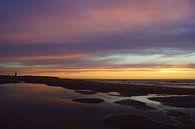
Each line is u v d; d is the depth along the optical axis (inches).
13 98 1830.7
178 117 1091.9
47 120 1031.6
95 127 908.0
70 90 2669.8
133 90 2608.3
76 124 957.8
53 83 4114.2
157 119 1044.5
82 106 1434.5
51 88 2955.2
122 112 1226.0
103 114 1168.2
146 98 1865.2
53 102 1612.9
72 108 1358.3
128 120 1003.3
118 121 992.9
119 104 1519.4
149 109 1323.8
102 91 2554.1
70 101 1667.1
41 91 2487.7
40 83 4136.3
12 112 1225.4
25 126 925.2
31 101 1657.2
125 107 1397.6
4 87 3048.7
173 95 2084.2
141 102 1592.0
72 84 3811.5
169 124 953.5
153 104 1524.4
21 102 1601.9
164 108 1362.0
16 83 4101.9
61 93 2289.6
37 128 897.5
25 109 1318.9
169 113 1190.9
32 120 1029.2
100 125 938.1
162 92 2373.3
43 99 1780.3
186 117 1095.0
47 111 1257.4
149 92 2383.1
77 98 1851.6
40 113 1198.3
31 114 1168.2
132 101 1641.2
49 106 1430.9
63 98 1855.3
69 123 974.4
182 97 1830.7
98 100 1717.5
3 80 5108.3
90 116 1117.1
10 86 3265.3
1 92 2313.0
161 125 933.2
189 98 1770.4
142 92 2391.7
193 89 2625.5
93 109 1323.8
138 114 1128.8
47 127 912.3
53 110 1288.1
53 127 911.7
